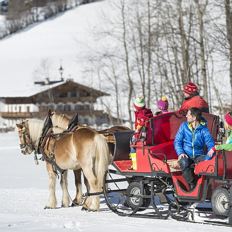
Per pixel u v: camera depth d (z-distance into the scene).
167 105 21.70
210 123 19.75
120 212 20.31
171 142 19.86
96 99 111.62
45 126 23.72
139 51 70.88
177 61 53.56
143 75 63.09
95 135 21.25
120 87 82.44
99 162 21.05
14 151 61.25
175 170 18.56
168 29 53.28
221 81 57.47
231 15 44.12
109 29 94.56
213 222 17.30
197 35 52.16
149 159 19.28
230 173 16.88
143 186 19.86
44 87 154.00
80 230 16.53
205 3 47.06
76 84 141.00
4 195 26.41
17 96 151.62
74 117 23.19
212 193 17.33
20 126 24.75
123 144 21.42
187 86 20.23
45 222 18.25
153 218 19.06
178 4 50.44
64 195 23.11
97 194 21.03
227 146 16.66
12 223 18.09
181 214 18.58
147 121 19.56
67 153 22.06
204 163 17.25
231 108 49.03
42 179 33.72
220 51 46.38
